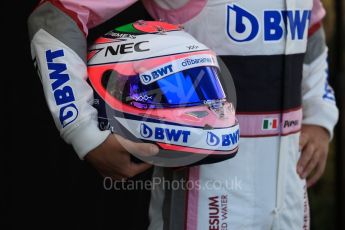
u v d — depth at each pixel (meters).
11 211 3.88
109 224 4.12
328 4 5.21
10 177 3.86
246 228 2.80
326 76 3.36
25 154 3.87
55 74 2.44
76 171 3.98
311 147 3.18
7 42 3.77
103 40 2.57
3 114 3.81
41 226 3.94
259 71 2.77
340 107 4.89
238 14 2.72
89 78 2.51
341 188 5.05
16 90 3.82
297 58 2.89
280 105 2.83
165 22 2.67
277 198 2.86
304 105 3.33
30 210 3.91
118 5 2.59
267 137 2.82
